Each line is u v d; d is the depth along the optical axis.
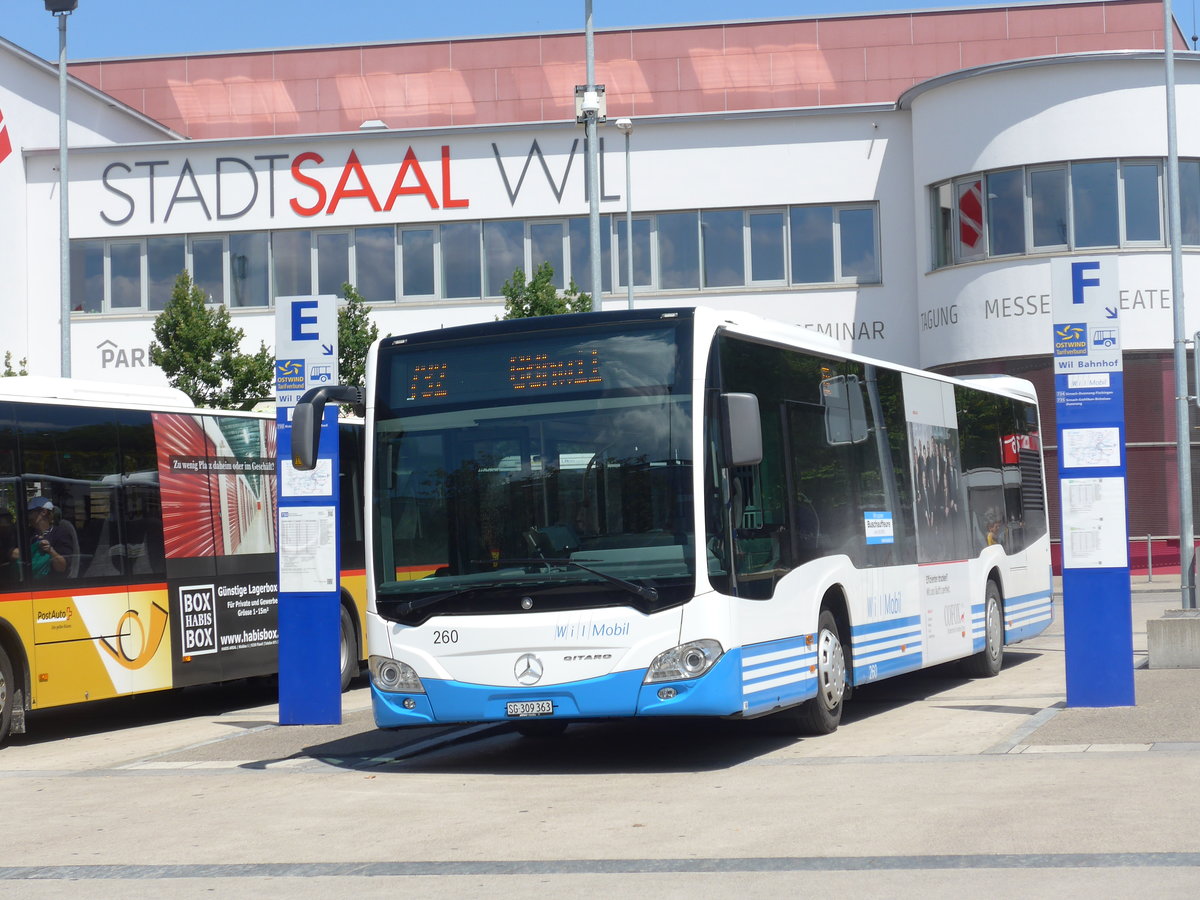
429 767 11.93
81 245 38.69
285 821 9.38
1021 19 49.22
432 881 7.44
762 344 12.00
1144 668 16.53
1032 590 19.34
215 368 30.67
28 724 17.06
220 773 11.79
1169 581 31.95
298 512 14.43
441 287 37.66
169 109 52.50
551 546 11.02
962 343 34.09
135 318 38.31
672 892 6.99
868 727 13.25
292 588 14.46
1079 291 13.31
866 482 13.89
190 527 16.50
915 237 36.09
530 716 10.88
